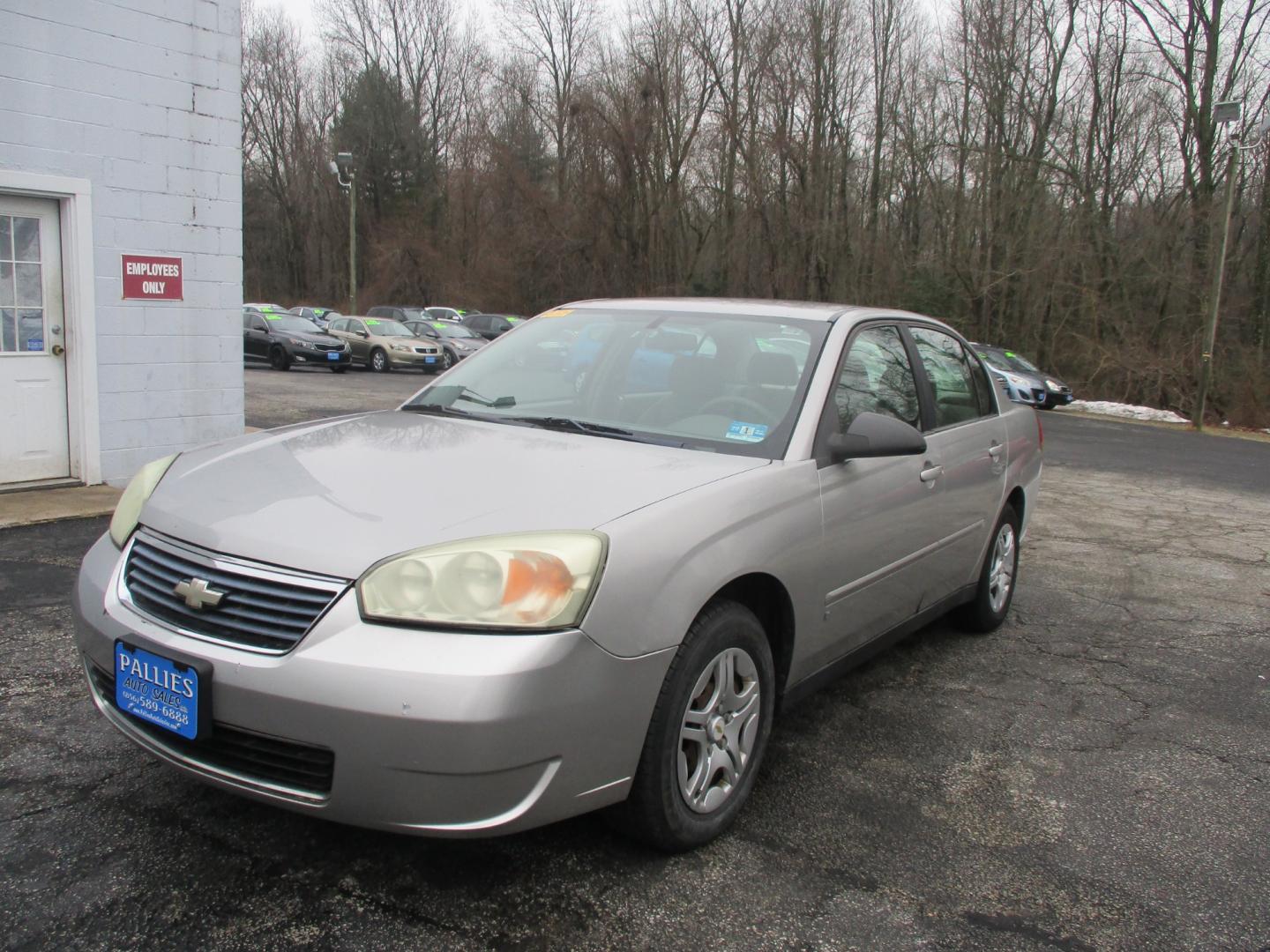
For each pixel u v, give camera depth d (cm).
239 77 774
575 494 260
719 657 269
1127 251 2845
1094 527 830
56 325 698
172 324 754
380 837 271
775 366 345
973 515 438
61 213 690
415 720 211
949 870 273
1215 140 2764
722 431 321
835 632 333
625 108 3944
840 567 323
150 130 723
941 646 477
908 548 375
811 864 271
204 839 266
